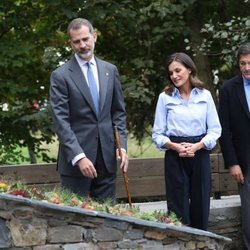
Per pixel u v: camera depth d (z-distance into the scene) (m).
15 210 3.91
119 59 10.20
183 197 4.92
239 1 9.43
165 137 4.93
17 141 9.36
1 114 8.91
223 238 4.76
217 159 6.46
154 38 9.58
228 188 6.47
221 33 7.88
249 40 7.75
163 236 4.42
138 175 6.28
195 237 4.58
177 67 4.89
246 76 5.23
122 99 4.80
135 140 10.51
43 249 3.99
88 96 4.59
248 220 5.50
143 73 9.50
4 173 5.78
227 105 5.42
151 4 8.81
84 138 4.59
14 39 9.08
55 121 4.55
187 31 9.20
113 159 4.69
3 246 3.88
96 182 4.68
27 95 9.36
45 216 3.99
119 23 9.34
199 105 4.93
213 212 5.80
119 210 4.40
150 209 5.66
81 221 4.10
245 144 5.39
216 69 10.08
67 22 9.25
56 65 9.07
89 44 4.58
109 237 4.19
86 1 8.67
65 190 4.48
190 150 4.80
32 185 5.85
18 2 9.30
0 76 9.50
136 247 4.29
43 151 9.55
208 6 9.55
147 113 9.90
